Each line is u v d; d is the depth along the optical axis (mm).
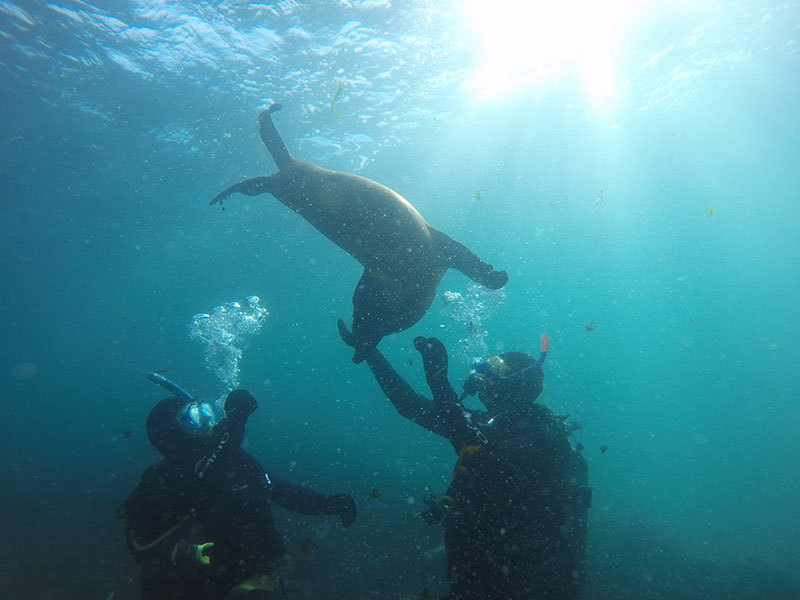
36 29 11469
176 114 15391
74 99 14266
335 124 17172
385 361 3289
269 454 16938
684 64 16266
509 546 2562
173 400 2932
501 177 23922
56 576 7344
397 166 21578
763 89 19000
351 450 18328
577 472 2980
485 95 16266
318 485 12727
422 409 3074
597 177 26797
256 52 12867
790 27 14719
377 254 3637
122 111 15078
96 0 10781
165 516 2609
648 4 12805
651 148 23875
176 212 24391
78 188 20391
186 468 2701
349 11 11641
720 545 10188
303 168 4359
